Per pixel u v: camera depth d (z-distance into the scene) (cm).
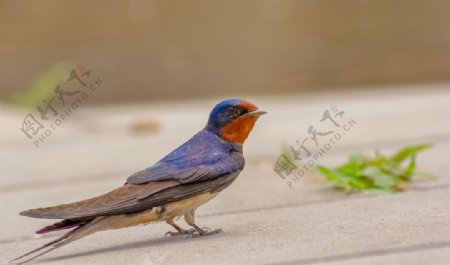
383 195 902
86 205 662
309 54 2306
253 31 2500
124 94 2072
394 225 717
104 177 1157
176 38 2448
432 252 607
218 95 2072
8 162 1307
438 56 2238
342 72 2169
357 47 2331
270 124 1524
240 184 1037
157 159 1259
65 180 1151
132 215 688
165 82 2141
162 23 2564
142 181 700
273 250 660
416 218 743
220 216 865
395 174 970
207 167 720
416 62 2203
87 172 1197
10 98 1967
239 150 756
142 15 2612
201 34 2486
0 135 1516
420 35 2373
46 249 759
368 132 1364
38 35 2455
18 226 891
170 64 2244
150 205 689
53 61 2261
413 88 1955
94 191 1065
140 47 2384
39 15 2581
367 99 1777
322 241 675
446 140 1240
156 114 1758
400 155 998
